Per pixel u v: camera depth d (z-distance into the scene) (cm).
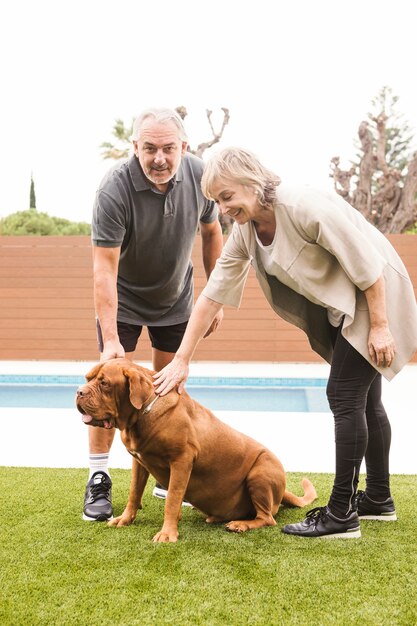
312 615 233
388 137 3145
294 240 293
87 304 1209
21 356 1219
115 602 241
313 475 442
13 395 908
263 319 1192
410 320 314
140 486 334
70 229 2161
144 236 370
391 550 296
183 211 376
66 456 511
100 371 308
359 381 310
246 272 337
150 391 309
